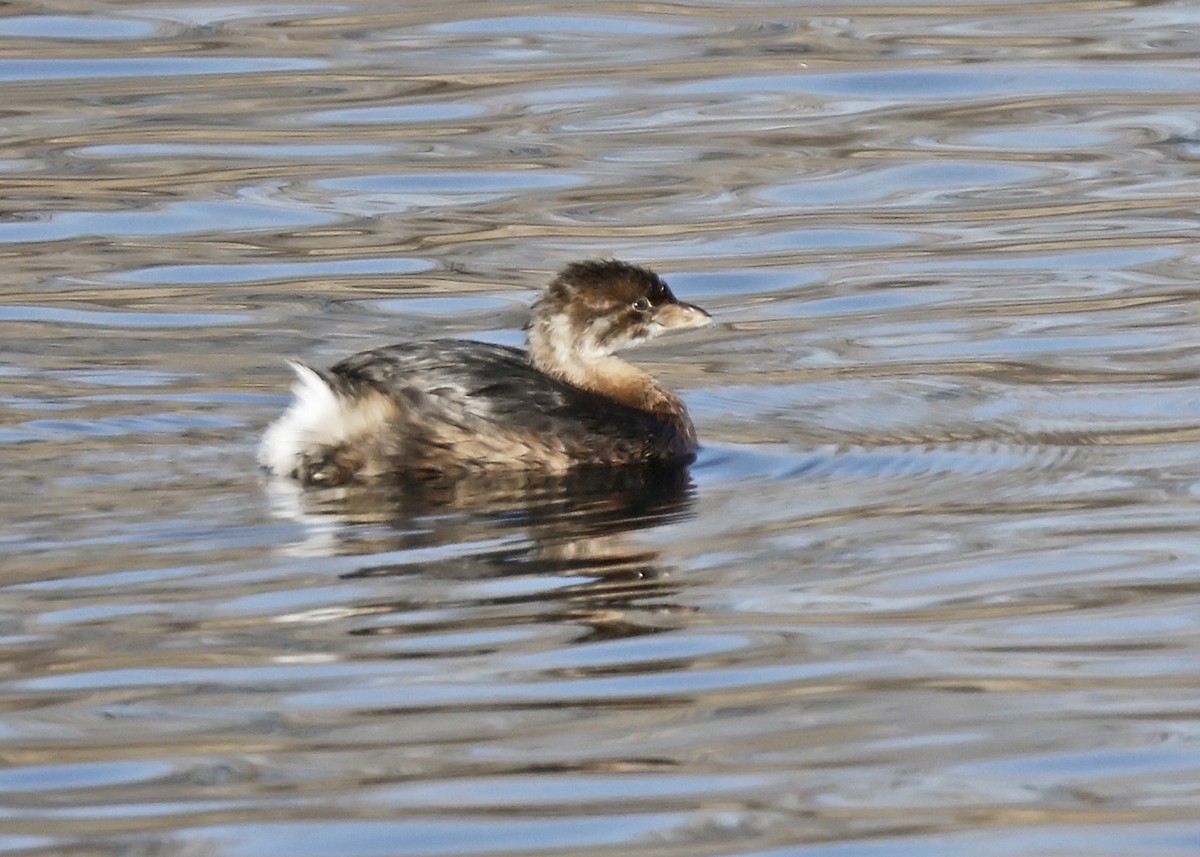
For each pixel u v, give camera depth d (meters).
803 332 18.42
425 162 22.94
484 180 22.39
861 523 13.38
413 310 18.88
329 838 9.10
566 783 9.62
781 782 9.62
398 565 12.52
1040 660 11.02
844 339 18.17
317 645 11.22
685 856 8.90
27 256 20.23
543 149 23.38
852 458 14.97
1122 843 8.99
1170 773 9.65
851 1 28.69
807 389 16.83
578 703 10.51
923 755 9.90
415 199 21.92
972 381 16.88
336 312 18.77
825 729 10.20
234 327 18.31
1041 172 22.67
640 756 9.89
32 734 10.16
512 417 14.69
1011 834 9.09
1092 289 19.31
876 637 11.32
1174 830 9.10
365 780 9.66
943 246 20.64
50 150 23.12
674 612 11.74
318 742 10.07
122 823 9.26
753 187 22.25
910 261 20.23
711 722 10.26
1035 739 10.04
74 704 10.51
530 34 27.36
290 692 10.63
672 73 25.80
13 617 11.59
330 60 26.23
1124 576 12.25
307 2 28.67
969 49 26.58
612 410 15.07
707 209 21.69
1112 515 13.41
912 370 17.22
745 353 17.89
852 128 24.02
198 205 21.64
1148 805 9.34
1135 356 17.41
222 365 17.19
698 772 9.73
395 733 10.16
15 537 12.88
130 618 11.59
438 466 14.52
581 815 9.29
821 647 11.22
